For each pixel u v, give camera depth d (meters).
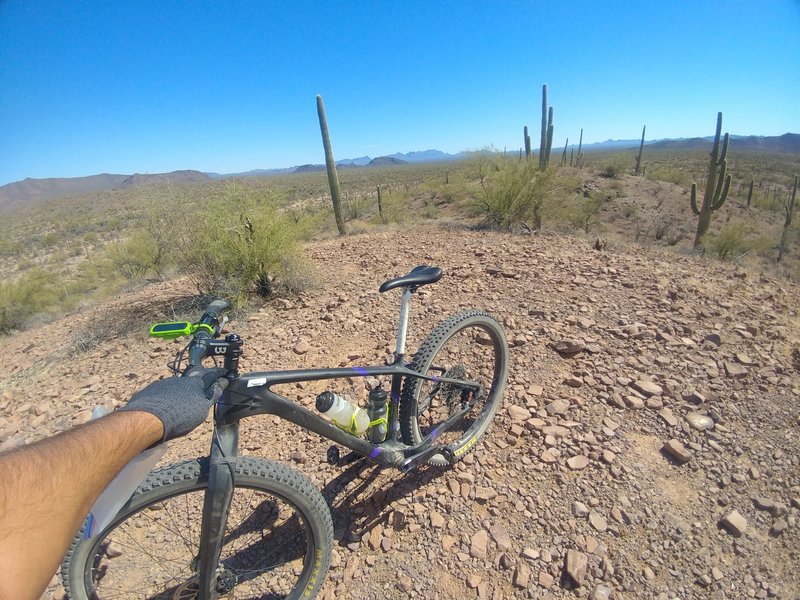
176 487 1.47
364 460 2.64
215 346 1.43
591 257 6.12
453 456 2.44
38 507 0.77
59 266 25.81
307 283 5.79
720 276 5.59
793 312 4.46
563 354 3.59
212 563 1.52
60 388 4.12
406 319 2.23
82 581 1.52
